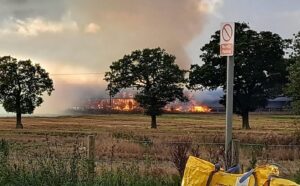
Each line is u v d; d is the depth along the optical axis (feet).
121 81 315.78
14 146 37.73
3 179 26.22
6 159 28.81
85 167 27.55
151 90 307.17
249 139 104.78
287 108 109.40
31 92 314.96
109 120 433.07
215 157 28.86
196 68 274.57
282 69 261.65
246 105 274.16
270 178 15.80
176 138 115.24
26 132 192.54
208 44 270.87
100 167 34.81
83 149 32.45
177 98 312.50
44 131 207.21
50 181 25.09
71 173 25.99
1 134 166.91
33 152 32.35
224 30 25.30
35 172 26.37
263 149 59.98
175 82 311.68
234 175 16.70
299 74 97.14
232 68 25.54
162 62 313.73
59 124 341.62
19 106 308.19
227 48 25.25
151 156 53.26
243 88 274.98
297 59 101.04
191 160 17.26
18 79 310.86
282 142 97.55
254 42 264.52
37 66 320.09
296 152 57.41
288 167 43.60
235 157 26.78
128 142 71.97
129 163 41.27
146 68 310.65
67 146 38.47
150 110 302.66
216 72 265.34
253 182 15.99
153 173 33.17
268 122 360.89
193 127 288.71
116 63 320.50
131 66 316.60
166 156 51.90
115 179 27.76
